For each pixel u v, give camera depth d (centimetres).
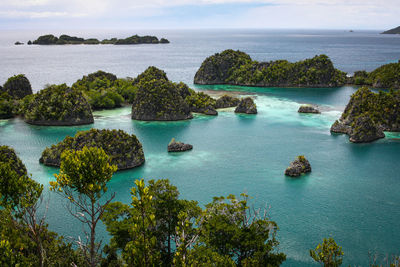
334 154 10438
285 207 7144
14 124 13500
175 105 14688
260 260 3950
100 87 18700
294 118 14825
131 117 14950
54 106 13488
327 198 7594
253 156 10206
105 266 4325
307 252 5584
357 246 5809
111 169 2705
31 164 9225
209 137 12131
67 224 6312
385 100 13400
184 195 7644
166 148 10919
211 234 4300
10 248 2666
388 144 11425
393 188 8156
